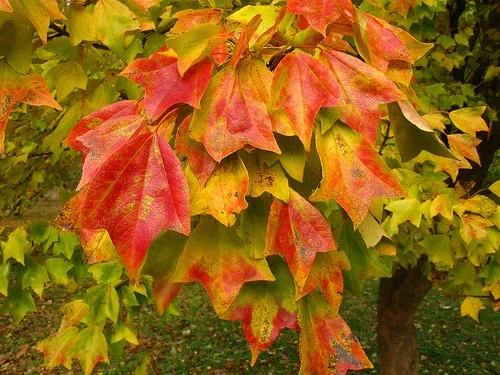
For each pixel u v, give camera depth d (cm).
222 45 28
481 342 308
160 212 25
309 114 26
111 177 25
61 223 29
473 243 92
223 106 27
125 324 73
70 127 58
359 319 337
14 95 34
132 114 31
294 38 30
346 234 37
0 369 292
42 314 360
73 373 282
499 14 153
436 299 375
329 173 27
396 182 26
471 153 52
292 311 31
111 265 71
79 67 52
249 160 28
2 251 71
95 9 46
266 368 291
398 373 201
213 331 336
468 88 136
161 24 62
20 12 33
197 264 29
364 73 28
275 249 28
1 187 116
